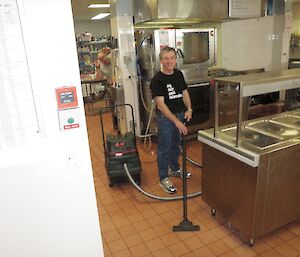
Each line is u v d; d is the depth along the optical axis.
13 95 1.07
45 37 1.06
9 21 1.00
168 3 3.40
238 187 1.94
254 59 5.03
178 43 3.73
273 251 1.95
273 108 4.99
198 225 2.25
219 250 1.99
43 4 1.04
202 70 4.03
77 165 1.27
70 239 1.37
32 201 1.23
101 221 2.40
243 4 3.88
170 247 2.05
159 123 2.65
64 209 1.30
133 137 3.04
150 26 4.28
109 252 2.03
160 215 2.45
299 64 5.05
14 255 1.27
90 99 6.93
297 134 2.02
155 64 3.65
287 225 2.21
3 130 1.09
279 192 1.92
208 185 2.27
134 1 3.77
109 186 3.00
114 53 4.14
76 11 7.27
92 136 4.78
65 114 1.17
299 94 3.55
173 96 2.60
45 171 1.21
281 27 4.89
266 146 1.83
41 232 1.29
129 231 2.26
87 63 8.06
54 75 1.11
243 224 1.98
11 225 1.22
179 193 2.78
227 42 4.99
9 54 1.03
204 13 3.63
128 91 4.12
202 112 4.10
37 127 1.14
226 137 2.03
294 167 1.92
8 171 1.14
